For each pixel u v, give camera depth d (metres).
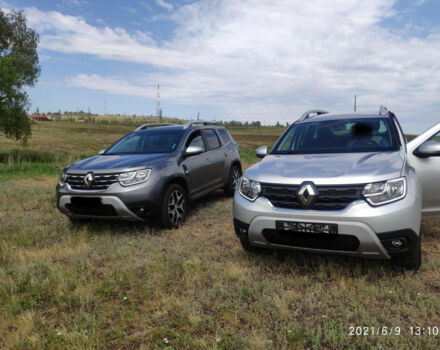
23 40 30.77
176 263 3.74
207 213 6.06
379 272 3.36
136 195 4.61
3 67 22.62
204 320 2.62
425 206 3.93
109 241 4.60
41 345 2.39
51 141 47.56
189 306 2.87
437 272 3.29
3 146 35.72
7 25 30.25
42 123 109.94
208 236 4.77
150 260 3.87
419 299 2.85
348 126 4.22
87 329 2.60
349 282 3.15
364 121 4.24
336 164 3.30
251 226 3.33
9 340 2.43
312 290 3.08
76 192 4.78
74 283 3.34
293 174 3.24
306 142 4.18
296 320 2.64
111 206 4.63
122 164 4.87
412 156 3.95
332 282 3.23
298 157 3.78
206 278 3.40
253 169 3.67
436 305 2.72
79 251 4.21
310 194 3.02
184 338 2.39
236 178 7.52
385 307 2.72
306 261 3.70
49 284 3.35
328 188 3.01
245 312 2.77
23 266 3.74
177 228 5.22
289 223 3.11
